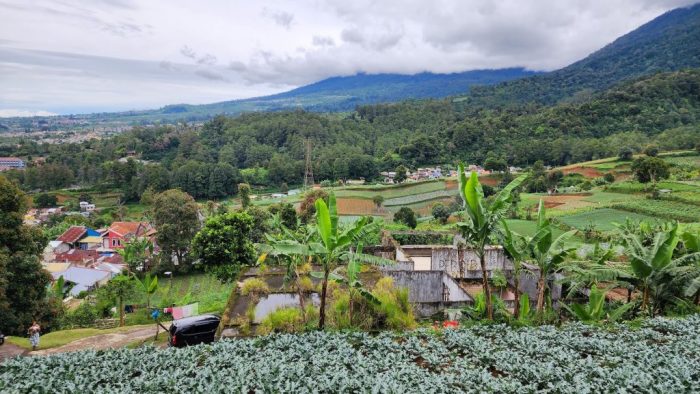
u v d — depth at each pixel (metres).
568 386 6.67
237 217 26.95
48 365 7.70
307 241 12.07
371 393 6.42
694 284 11.26
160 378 6.98
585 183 59.44
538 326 10.65
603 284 17.64
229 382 6.79
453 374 7.11
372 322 11.39
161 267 38.94
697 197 41.97
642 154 73.50
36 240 22.97
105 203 78.31
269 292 13.62
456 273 19.75
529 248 11.85
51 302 22.23
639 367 7.38
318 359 7.70
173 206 39.28
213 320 12.48
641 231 16.53
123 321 22.92
